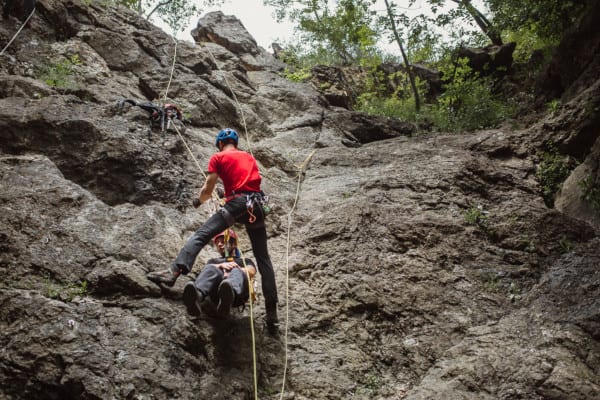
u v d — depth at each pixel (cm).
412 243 598
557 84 1026
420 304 526
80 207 517
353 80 1391
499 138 843
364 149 888
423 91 1315
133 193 586
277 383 441
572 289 530
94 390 370
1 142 579
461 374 443
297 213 661
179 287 473
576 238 624
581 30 962
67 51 834
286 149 876
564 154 798
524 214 653
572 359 451
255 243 477
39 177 532
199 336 431
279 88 1066
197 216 595
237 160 477
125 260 482
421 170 748
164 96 839
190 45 1009
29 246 461
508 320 506
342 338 491
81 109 650
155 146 639
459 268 574
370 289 532
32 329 396
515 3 1094
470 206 677
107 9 983
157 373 395
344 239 595
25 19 831
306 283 544
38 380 375
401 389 452
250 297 449
